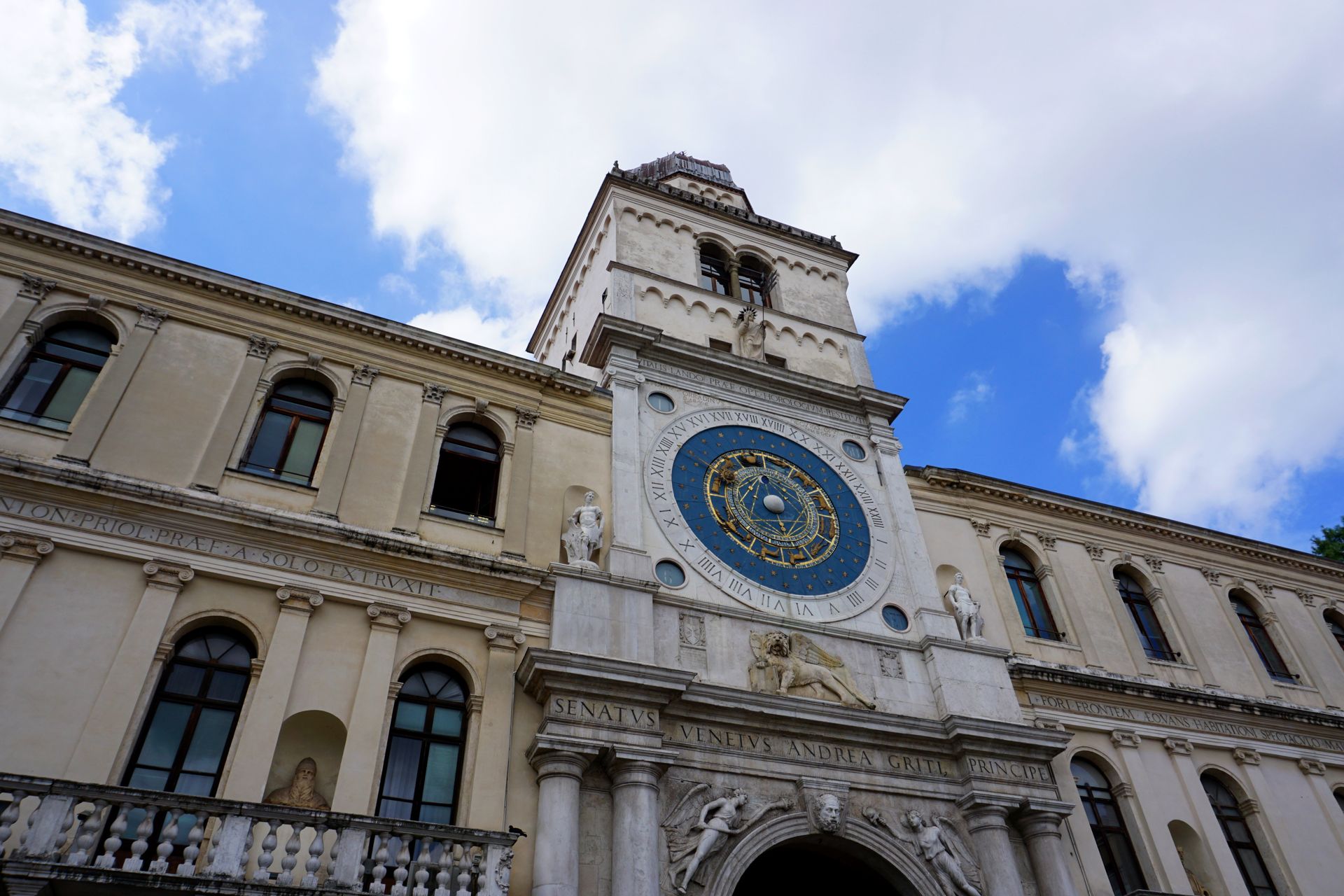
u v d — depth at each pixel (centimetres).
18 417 1925
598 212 3203
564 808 1716
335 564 1925
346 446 2139
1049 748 2161
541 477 2308
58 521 1753
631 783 1783
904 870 1909
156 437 1966
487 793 1742
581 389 2491
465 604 1977
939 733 2103
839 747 2042
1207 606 2964
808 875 2134
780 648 2153
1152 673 2667
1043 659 2547
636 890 1661
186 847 1420
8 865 1230
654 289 2880
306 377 2262
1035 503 2952
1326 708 2834
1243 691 2752
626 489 2302
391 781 1748
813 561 2391
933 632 2334
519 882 1666
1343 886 2375
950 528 2770
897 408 2847
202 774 1634
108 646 1664
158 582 1756
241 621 1791
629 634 2022
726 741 1955
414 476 2158
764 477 2517
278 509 1975
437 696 1881
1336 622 3228
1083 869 2142
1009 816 2080
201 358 2136
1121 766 2370
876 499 2625
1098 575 2873
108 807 1383
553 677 1842
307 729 1759
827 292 3250
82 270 2147
